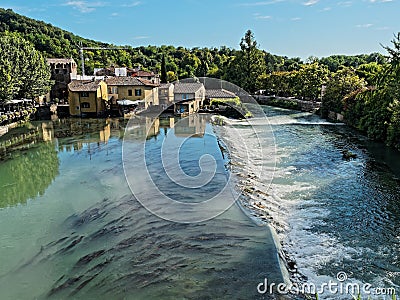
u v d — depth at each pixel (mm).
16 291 11023
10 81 43781
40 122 48562
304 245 12703
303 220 14703
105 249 13164
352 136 33250
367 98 35906
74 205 17500
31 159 27500
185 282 10922
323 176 20469
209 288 10562
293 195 17562
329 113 48219
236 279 10875
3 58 46625
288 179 20078
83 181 21156
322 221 14578
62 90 73438
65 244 13734
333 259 11781
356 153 26047
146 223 15023
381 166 22281
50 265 12352
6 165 25938
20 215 16656
